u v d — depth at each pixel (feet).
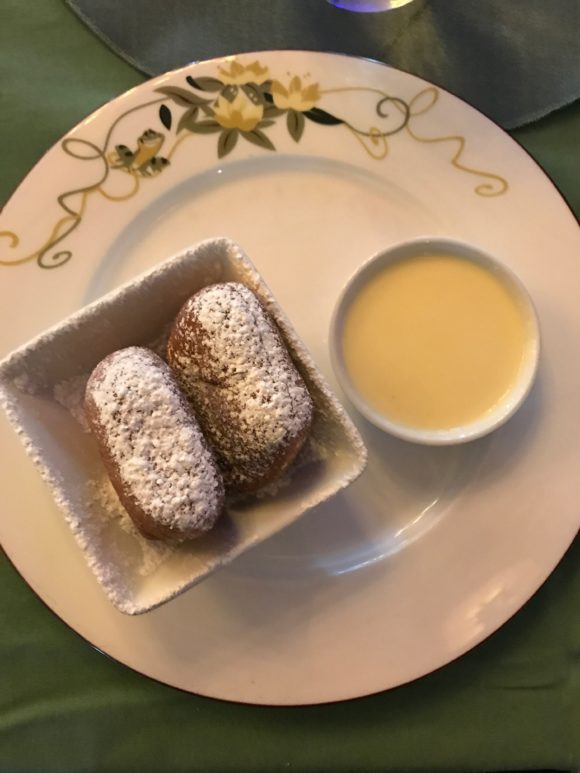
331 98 0.97
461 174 0.96
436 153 0.96
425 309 0.94
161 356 0.83
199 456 0.72
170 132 0.96
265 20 1.00
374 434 0.93
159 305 0.81
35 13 1.00
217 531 0.77
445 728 0.91
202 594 0.89
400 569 0.90
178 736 0.91
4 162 0.99
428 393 0.93
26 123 0.99
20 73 1.00
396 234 0.97
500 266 0.91
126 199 0.95
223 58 0.96
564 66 0.99
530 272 0.95
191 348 0.76
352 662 0.88
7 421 0.90
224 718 0.91
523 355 0.92
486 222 0.95
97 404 0.73
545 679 0.92
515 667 0.92
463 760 0.90
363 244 0.97
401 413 0.93
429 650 0.88
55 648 0.91
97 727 0.90
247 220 0.97
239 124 0.96
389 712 0.91
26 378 0.78
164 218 0.96
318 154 0.96
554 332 0.94
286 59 0.96
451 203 0.96
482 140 0.96
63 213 0.94
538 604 0.93
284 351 0.77
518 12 1.00
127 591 0.74
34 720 0.90
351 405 0.93
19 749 0.90
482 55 1.00
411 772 0.90
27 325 0.93
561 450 0.92
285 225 0.97
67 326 0.77
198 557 0.75
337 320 0.90
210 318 0.75
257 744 0.91
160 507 0.70
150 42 1.00
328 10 1.00
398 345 0.94
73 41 1.00
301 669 0.88
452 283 0.94
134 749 0.90
